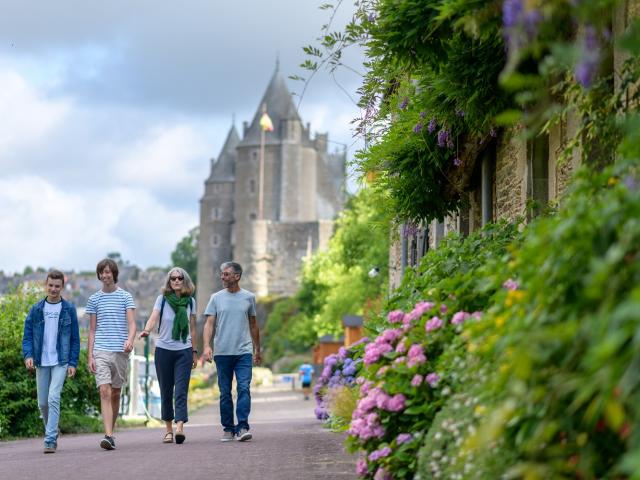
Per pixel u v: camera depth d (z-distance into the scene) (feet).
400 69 67.15
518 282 33.78
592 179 30.66
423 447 39.34
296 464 60.75
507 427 28.04
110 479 54.80
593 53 27.37
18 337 112.98
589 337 24.36
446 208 87.71
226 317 80.89
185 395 80.38
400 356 45.39
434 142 80.18
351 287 404.57
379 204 91.81
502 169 82.64
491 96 63.41
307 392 337.52
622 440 25.54
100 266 79.41
